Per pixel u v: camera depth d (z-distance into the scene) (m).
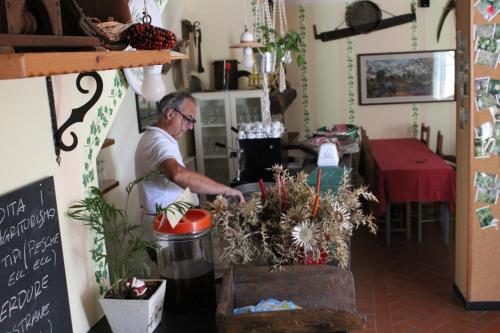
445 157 5.79
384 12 6.16
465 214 3.66
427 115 6.33
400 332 3.47
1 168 1.23
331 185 2.76
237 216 1.68
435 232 5.32
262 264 1.69
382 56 6.23
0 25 0.83
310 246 1.60
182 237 1.72
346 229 1.71
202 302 1.75
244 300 1.64
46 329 1.37
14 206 1.25
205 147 5.34
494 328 3.46
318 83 6.42
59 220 1.48
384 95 6.33
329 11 6.23
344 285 1.62
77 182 1.60
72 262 1.55
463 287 3.77
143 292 1.57
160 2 2.52
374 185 5.03
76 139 1.48
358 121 6.45
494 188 3.50
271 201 1.72
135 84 2.00
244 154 3.77
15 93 1.28
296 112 6.52
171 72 4.72
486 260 3.61
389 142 6.07
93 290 1.67
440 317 3.65
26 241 1.29
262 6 4.92
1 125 1.23
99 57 0.97
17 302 1.25
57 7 0.94
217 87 5.31
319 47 6.33
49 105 1.42
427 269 4.45
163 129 2.82
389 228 4.96
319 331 1.37
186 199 1.81
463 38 3.54
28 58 0.78
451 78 6.20
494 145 3.46
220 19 5.39
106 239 1.68
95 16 1.31
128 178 3.99
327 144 3.73
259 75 5.19
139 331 1.54
